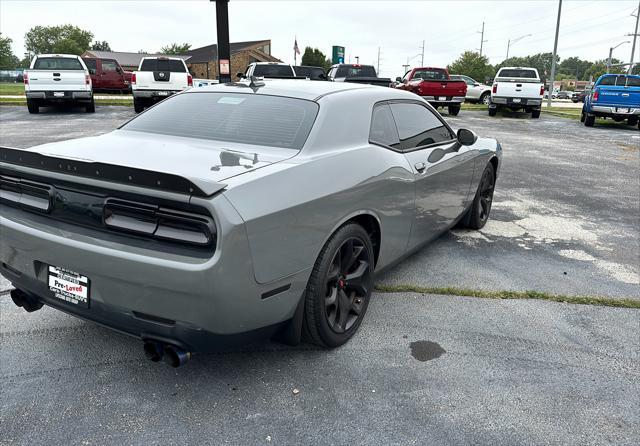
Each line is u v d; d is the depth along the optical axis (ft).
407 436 7.70
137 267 7.32
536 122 64.85
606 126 62.69
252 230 7.30
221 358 9.66
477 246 16.25
